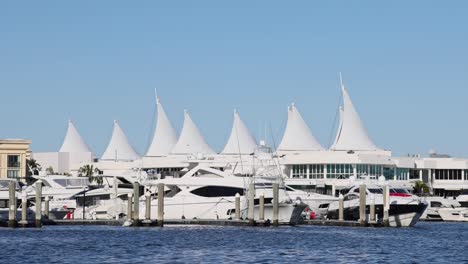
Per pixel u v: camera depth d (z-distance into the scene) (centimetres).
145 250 17775
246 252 17512
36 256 16562
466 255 17538
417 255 17462
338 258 16712
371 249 18512
